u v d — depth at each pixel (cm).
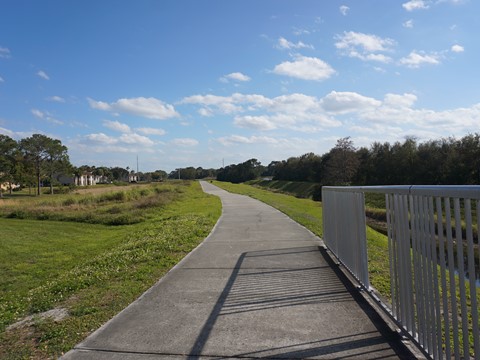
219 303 469
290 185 7644
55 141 8194
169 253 804
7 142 7631
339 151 5412
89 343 361
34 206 2781
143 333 381
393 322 373
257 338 362
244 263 683
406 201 337
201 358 326
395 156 4944
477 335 234
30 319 445
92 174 13188
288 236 980
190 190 4891
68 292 555
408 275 336
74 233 1742
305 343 347
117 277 620
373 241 998
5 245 1423
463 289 246
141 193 3859
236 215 1608
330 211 712
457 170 3953
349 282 539
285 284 541
